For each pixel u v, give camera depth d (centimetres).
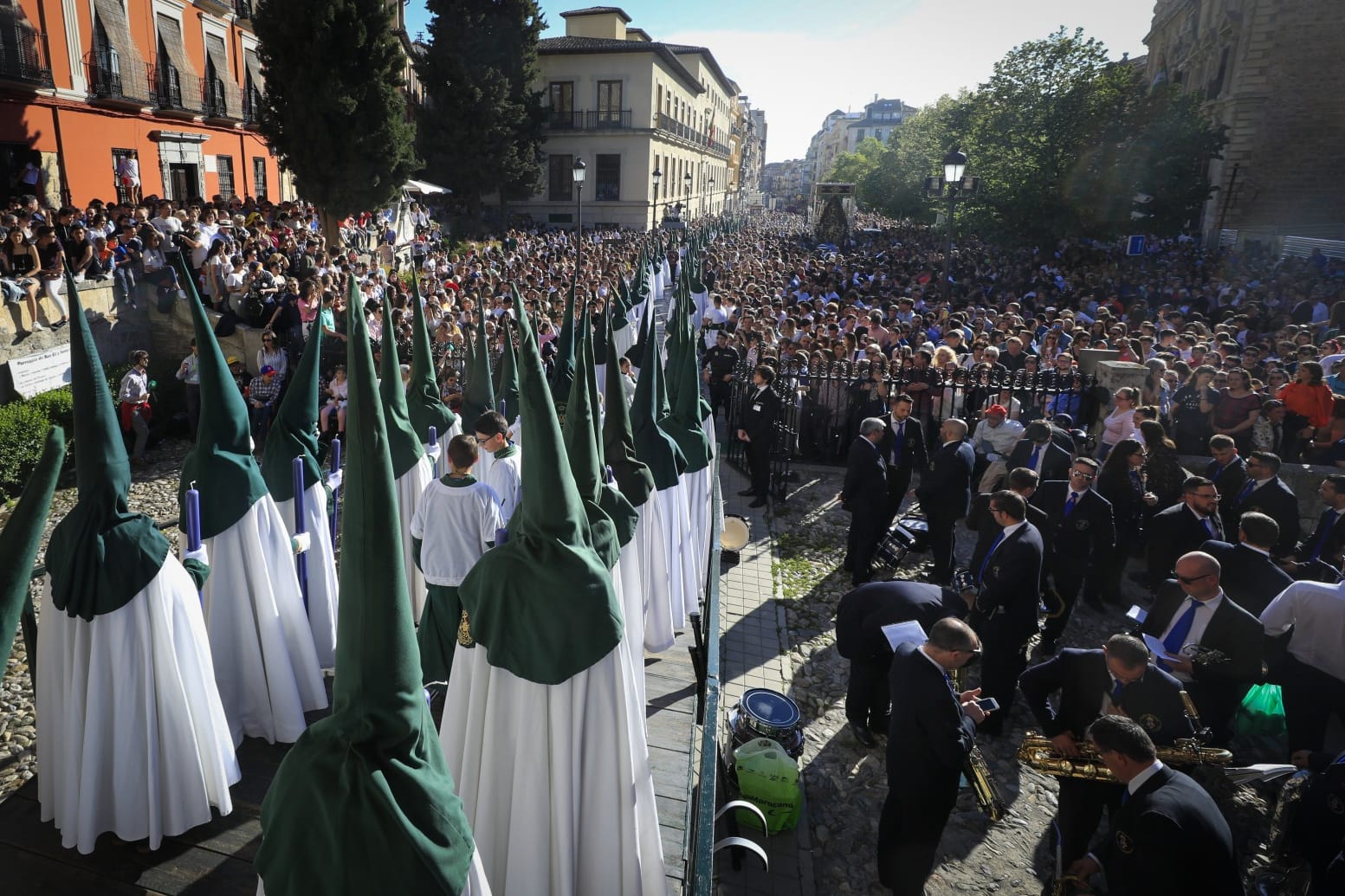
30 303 1268
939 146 3794
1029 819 532
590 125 5197
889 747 446
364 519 200
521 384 280
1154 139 2455
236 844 361
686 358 697
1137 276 2616
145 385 1238
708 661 390
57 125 1947
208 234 1639
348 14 2127
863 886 475
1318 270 2369
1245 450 983
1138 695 446
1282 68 3675
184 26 2408
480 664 299
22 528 209
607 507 416
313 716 452
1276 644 533
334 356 1385
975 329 1577
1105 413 1123
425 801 206
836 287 2283
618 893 309
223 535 412
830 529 1003
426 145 4088
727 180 9750
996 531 693
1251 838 507
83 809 341
